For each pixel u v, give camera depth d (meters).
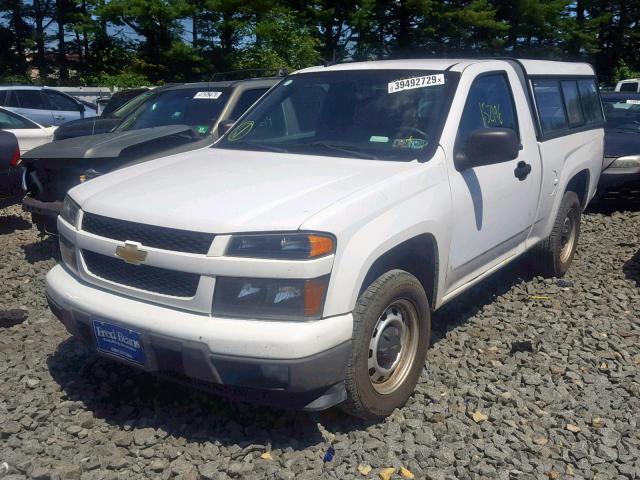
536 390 4.35
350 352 3.52
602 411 4.11
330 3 34.34
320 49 34.56
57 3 41.09
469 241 4.59
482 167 4.68
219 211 3.54
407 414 4.00
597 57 47.97
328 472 3.48
